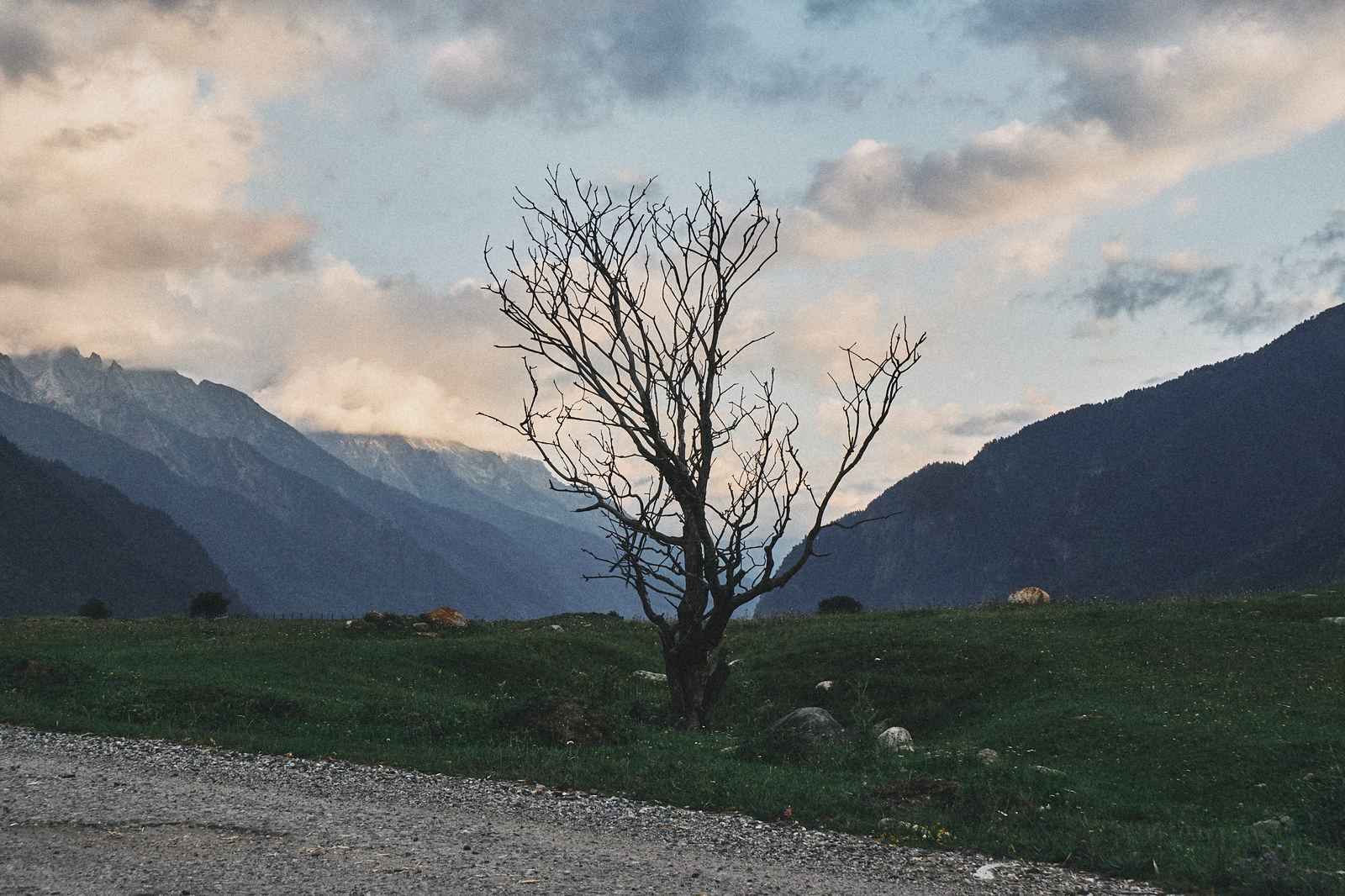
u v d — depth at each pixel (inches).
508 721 711.1
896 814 482.0
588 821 448.8
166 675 867.4
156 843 377.4
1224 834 468.8
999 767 603.8
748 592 900.6
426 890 326.0
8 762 540.4
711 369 893.2
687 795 505.4
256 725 732.7
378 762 590.6
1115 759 718.5
